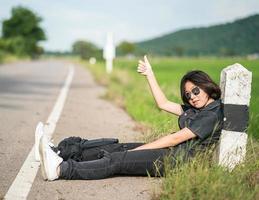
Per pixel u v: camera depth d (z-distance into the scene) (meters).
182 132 4.45
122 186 4.47
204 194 3.78
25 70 31.50
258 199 3.92
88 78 23.16
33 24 97.69
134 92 12.98
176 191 3.86
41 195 4.17
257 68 36.22
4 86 15.97
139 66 5.18
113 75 20.22
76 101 11.84
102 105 11.22
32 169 4.98
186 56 124.12
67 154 4.68
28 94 13.26
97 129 7.72
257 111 9.12
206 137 4.48
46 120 8.44
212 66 44.09
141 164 4.48
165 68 40.09
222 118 4.48
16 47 81.44
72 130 7.52
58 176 4.48
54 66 44.19
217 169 4.18
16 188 4.34
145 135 6.31
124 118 9.09
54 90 14.97
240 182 4.08
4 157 5.47
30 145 6.18
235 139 4.50
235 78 4.42
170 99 10.08
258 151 5.08
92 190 4.34
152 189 4.35
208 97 4.55
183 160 4.40
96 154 4.75
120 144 4.82
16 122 8.09
